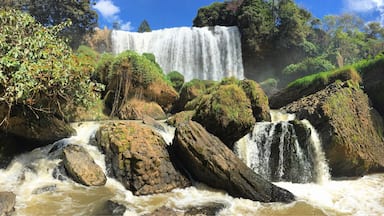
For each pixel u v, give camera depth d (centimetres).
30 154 1035
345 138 1195
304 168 1167
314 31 3728
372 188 1081
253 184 903
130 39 3142
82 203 778
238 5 3700
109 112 1588
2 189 827
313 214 815
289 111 1499
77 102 1025
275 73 3375
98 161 983
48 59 868
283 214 804
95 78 1672
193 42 3198
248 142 1218
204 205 821
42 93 952
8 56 790
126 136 970
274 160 1188
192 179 985
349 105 1359
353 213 842
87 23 3011
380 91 1474
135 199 834
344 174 1233
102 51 3036
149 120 1310
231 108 1117
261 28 3300
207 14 3947
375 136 1372
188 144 949
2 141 995
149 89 1684
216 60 3238
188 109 1577
